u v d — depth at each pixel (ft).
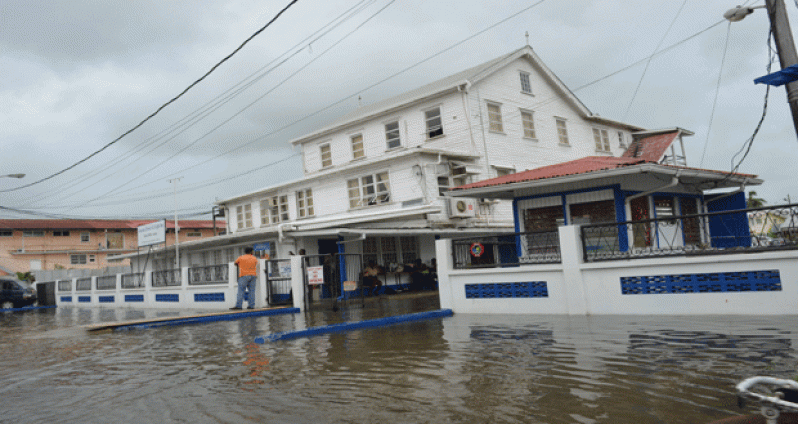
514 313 38.58
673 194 48.60
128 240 183.01
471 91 83.71
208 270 65.26
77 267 173.37
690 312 31.27
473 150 82.02
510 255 47.75
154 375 23.62
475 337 28.66
